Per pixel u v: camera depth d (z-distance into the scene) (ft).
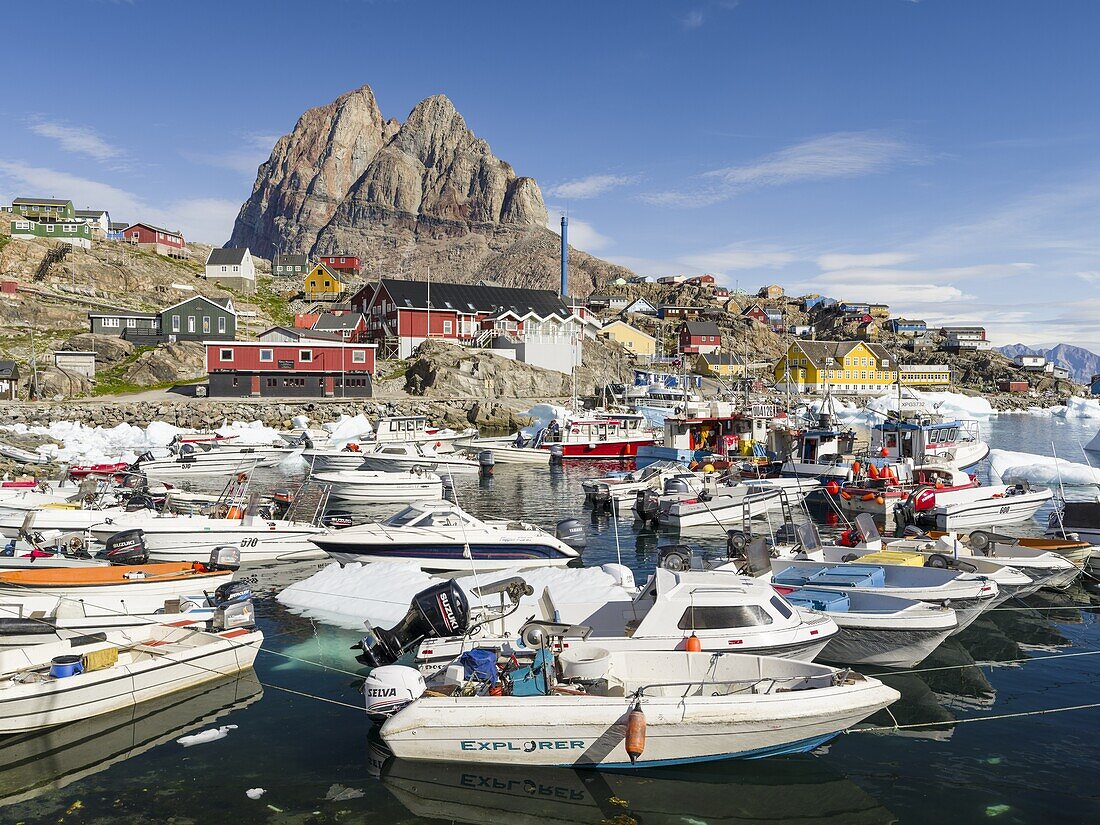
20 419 182.80
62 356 248.73
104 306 333.42
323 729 37.17
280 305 412.77
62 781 31.83
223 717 38.40
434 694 35.40
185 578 53.98
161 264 408.87
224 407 208.64
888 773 33.55
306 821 29.22
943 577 52.54
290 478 136.87
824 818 29.89
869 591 49.11
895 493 94.99
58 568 51.37
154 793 31.07
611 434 171.53
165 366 254.47
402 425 167.43
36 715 35.70
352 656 47.42
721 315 544.62
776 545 64.08
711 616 39.37
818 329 590.55
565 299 394.32
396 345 311.47
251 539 72.54
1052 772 33.47
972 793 31.71
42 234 378.53
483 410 229.04
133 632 42.98
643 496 94.43
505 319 319.06
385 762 33.88
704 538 86.74
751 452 128.88
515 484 134.21
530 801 31.17
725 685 36.96
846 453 121.70
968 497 93.09
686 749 33.40
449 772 33.12
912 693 42.50
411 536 69.67
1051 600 61.31
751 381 306.76
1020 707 40.60
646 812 30.50
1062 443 213.46
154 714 38.58
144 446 162.40
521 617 44.86
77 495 85.97
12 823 28.71
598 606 44.78
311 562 73.10
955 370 501.97
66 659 37.37
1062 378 503.20
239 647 43.60
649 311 549.95
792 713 33.32
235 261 417.28
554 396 278.05
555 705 33.04
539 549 71.26
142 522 69.62
